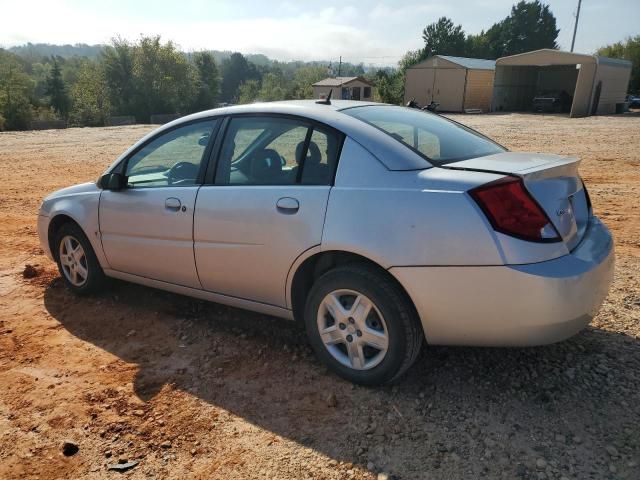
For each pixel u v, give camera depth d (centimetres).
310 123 332
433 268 274
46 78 7406
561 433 268
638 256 523
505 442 263
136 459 265
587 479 238
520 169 279
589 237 309
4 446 278
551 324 266
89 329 412
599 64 2992
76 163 1376
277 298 342
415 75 3769
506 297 264
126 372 347
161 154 402
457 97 3572
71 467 262
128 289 486
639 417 277
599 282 283
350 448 266
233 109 372
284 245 322
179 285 397
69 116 6406
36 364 360
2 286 504
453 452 259
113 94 6259
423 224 276
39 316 438
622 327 371
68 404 312
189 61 7262
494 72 3569
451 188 274
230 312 430
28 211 838
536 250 263
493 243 262
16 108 5109
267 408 302
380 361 301
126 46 6181
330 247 302
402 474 247
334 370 324
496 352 346
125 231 411
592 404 290
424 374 325
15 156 1538
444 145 331
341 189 303
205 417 296
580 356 336
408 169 293
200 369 347
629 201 791
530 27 7381
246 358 358
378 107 373
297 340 378
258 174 344
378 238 286
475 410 289
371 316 304
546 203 275
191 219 366
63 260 477
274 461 260
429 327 287
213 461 262
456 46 6569
